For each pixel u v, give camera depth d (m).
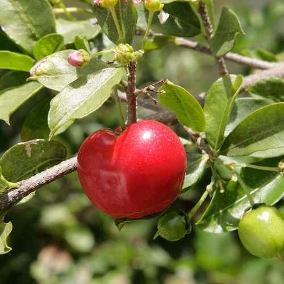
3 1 0.20
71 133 0.31
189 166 0.18
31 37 0.20
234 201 0.18
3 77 0.20
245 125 0.18
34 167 0.17
